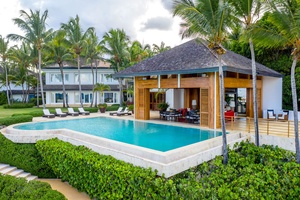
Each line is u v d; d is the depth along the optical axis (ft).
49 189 24.72
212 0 31.19
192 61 54.80
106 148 34.58
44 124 61.52
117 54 105.40
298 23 31.32
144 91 66.80
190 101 84.48
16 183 25.66
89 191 31.35
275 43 35.55
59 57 114.21
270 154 37.22
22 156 41.86
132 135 46.09
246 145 40.70
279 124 54.80
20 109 124.98
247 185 26.78
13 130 46.70
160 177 26.40
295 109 34.19
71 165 33.60
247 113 68.74
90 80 135.03
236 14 37.35
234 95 83.92
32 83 152.25
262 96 69.31
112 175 27.76
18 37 90.99
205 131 48.93
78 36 100.37
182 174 28.55
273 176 29.40
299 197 28.40
